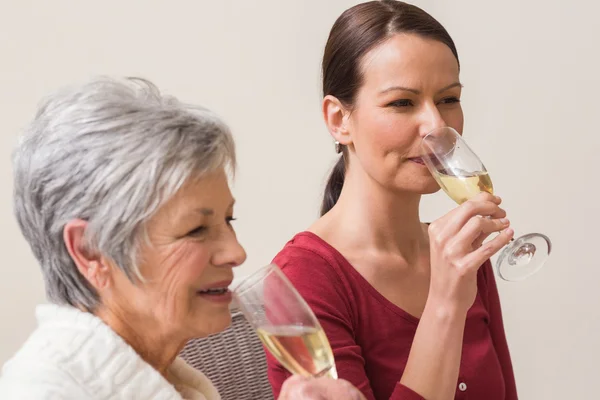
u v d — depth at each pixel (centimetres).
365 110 185
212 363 205
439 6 340
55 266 129
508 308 360
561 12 340
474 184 167
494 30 342
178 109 125
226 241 128
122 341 129
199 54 323
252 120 332
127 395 127
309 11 329
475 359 200
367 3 191
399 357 192
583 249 355
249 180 334
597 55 343
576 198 352
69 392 124
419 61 180
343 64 188
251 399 210
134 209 120
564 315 360
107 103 122
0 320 307
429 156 170
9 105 306
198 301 129
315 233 199
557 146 349
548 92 346
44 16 306
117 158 119
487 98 346
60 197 122
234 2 323
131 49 317
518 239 179
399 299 195
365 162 188
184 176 121
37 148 124
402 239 199
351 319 191
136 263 123
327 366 130
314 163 338
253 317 128
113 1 313
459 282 166
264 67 329
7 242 305
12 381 125
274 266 129
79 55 312
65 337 128
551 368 362
